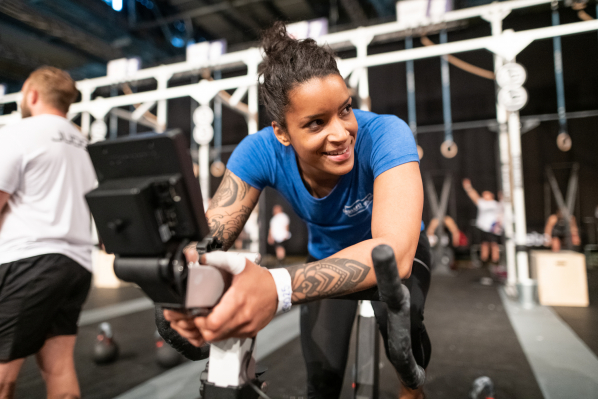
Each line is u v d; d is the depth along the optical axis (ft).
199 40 28.04
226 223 2.74
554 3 11.85
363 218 2.85
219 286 1.36
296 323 9.45
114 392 5.67
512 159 11.30
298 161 2.67
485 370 6.23
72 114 16.69
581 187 20.07
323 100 1.85
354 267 1.60
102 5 22.43
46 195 3.62
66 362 3.85
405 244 1.74
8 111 24.62
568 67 19.43
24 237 3.48
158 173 1.26
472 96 20.89
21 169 3.47
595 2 11.87
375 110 22.12
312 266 1.60
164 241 1.26
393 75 21.75
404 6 12.15
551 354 6.93
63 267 3.63
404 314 1.41
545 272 11.20
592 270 17.52
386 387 5.65
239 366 1.57
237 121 24.48
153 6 25.12
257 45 2.45
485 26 19.63
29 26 21.76
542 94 19.89
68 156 3.85
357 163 2.55
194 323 1.49
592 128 19.77
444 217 19.97
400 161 2.12
